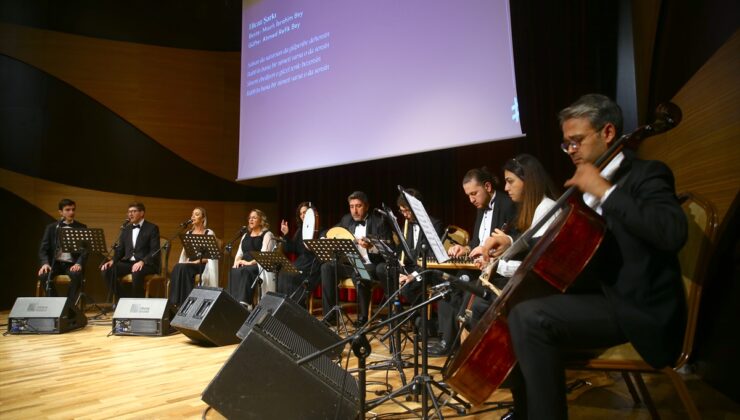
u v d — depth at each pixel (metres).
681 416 2.02
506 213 3.09
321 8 5.01
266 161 5.44
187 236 4.54
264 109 5.54
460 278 1.78
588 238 1.43
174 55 7.11
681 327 1.42
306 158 5.00
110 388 2.58
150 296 5.26
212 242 4.52
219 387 1.83
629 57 3.66
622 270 1.43
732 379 2.22
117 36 6.86
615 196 1.38
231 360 1.86
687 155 2.70
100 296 6.31
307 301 4.96
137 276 5.10
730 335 2.26
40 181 6.41
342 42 4.77
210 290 3.83
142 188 6.84
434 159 5.32
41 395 2.46
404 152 4.20
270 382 1.89
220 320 3.69
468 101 3.83
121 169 6.77
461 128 3.86
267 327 2.09
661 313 1.38
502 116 3.65
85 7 6.73
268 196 7.32
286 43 5.34
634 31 3.55
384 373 2.85
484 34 3.79
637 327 1.38
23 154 6.36
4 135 6.29
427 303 1.75
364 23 4.60
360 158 4.52
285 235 5.53
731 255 2.25
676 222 1.32
